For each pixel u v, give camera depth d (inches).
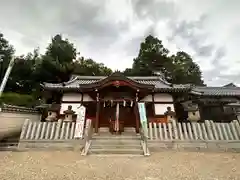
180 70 1266.0
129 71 1441.9
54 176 169.3
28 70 1037.8
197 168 201.5
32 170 189.9
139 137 347.3
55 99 612.4
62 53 1217.4
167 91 505.0
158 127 356.2
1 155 271.1
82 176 170.1
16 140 393.1
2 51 1044.5
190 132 343.0
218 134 342.6
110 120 465.4
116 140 332.2
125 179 162.9
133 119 516.7
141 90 444.5
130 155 277.0
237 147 322.7
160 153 295.7
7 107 425.1
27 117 539.2
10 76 989.2
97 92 450.9
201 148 324.2
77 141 329.7
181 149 324.2
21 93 1006.4
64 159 247.1
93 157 261.7
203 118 626.2
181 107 571.5
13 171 185.3
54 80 1096.2
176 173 181.9
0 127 393.1
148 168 201.3
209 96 640.4
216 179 163.0
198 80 1430.9
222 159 250.1
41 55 1135.6
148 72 1300.4
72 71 1159.6
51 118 459.2
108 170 192.1
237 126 343.6
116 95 463.8
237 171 188.4
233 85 945.5
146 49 1391.5
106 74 1453.0
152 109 506.6
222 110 621.0
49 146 323.9
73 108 509.4
